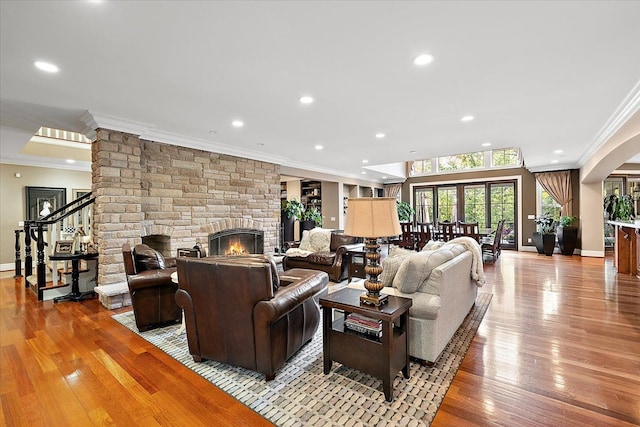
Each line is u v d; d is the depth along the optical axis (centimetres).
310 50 225
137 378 219
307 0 170
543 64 249
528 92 306
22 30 195
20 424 172
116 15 181
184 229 485
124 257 305
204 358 241
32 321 329
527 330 297
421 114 373
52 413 181
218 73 260
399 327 225
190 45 216
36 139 659
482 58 239
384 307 201
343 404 188
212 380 216
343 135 474
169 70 254
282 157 659
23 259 653
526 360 238
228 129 436
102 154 377
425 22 192
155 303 311
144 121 393
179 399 194
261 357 214
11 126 413
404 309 206
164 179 462
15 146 523
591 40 214
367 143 532
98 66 246
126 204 397
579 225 800
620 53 232
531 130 452
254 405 188
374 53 230
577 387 202
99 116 362
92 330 305
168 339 285
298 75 266
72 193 722
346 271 532
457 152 621
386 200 213
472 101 330
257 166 616
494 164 961
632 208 789
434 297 228
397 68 254
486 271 586
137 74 261
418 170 1097
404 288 234
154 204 450
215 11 178
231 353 225
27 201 662
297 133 461
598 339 275
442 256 258
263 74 263
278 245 656
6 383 212
